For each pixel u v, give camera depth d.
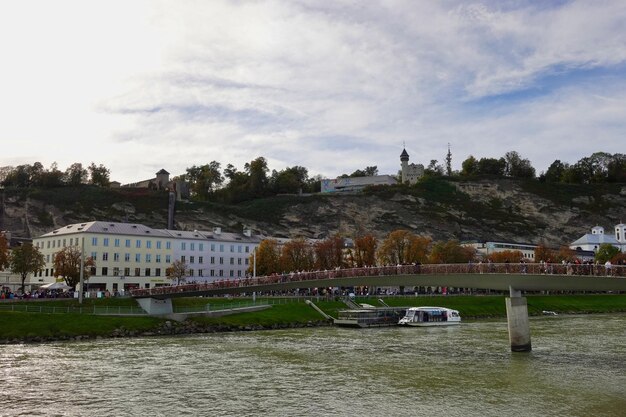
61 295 106.44
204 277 163.62
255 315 104.69
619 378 47.81
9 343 74.44
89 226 144.12
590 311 143.25
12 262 118.62
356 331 93.88
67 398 41.56
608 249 191.12
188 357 61.72
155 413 37.28
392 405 39.12
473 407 38.31
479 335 85.25
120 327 86.88
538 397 41.06
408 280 73.12
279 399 41.12
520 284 64.19
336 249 156.50
